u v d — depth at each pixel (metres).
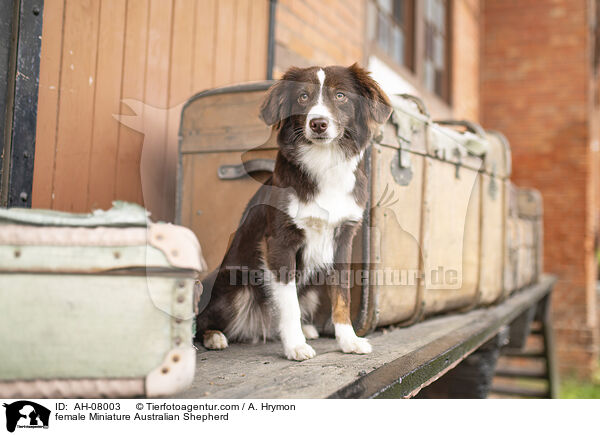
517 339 4.88
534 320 6.00
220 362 1.60
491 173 3.01
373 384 1.33
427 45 6.72
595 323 8.69
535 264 5.10
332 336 1.95
